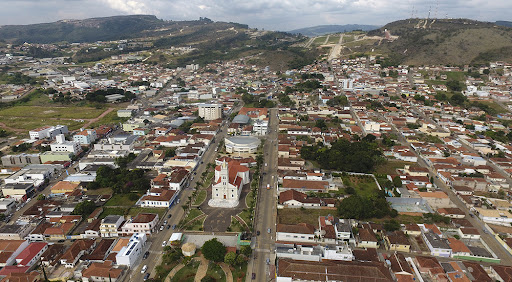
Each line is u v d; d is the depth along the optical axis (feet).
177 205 587.68
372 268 394.52
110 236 499.92
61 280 408.05
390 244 462.60
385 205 545.85
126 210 568.82
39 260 446.60
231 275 415.44
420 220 534.78
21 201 607.78
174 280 403.95
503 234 497.05
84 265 425.28
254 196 611.88
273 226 522.47
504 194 624.18
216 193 597.52
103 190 649.61
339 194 613.11
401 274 400.67
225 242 481.05
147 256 451.94
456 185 651.25
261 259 445.78
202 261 440.45
